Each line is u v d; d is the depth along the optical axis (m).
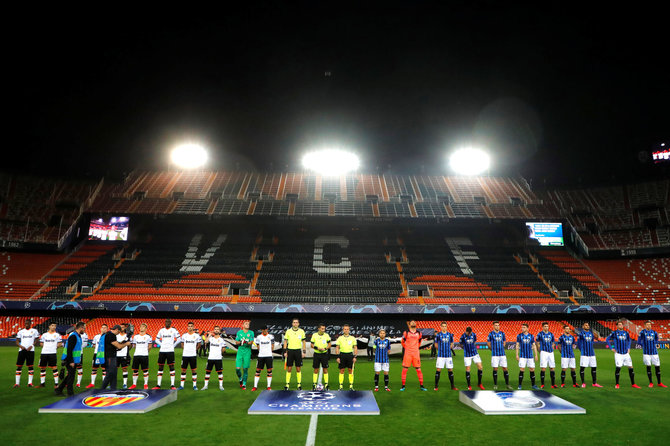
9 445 7.61
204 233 45.81
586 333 14.41
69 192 43.78
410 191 47.69
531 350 13.70
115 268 38.56
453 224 42.69
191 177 48.84
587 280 39.00
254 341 14.12
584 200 46.62
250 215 41.50
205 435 8.27
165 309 32.31
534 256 42.84
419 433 8.51
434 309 32.75
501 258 42.72
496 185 49.75
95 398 10.78
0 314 33.34
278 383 15.10
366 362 22.89
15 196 41.72
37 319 32.97
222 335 22.75
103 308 32.03
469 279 39.00
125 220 42.53
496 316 35.28
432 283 38.22
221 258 41.28
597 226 43.94
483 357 25.97
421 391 13.33
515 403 10.62
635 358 25.09
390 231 47.41
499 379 16.03
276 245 44.09
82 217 42.00
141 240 43.62
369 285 37.72
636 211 43.88
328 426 8.95
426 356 25.88
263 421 9.31
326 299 35.38
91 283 36.16
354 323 33.75
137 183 46.69
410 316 34.66
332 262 41.25
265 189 46.78
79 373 13.98
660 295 36.06
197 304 32.44
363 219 42.12
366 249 43.88
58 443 7.73
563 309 33.06
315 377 12.83
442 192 47.72
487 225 47.69
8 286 34.69
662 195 43.72
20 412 10.04
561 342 14.33
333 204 44.25
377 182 49.66
